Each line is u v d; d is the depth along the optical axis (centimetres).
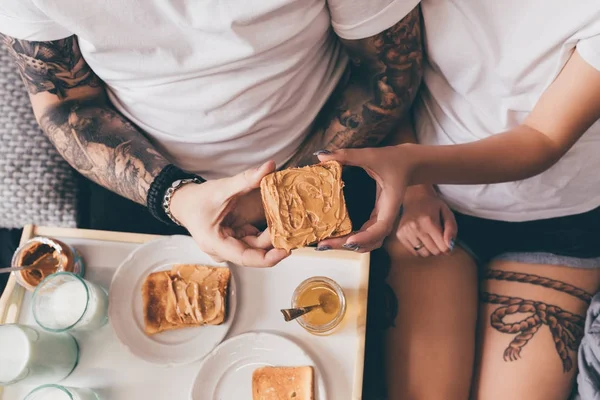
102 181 89
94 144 86
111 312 87
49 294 83
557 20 68
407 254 102
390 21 74
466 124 90
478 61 77
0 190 103
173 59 75
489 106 84
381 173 72
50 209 104
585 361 92
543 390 95
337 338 85
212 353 84
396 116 91
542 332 96
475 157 75
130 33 72
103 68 79
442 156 74
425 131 100
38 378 81
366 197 110
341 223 68
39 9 70
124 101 89
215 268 88
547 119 75
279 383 82
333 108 94
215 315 85
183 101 81
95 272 91
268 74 77
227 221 83
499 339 98
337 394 83
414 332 97
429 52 83
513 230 101
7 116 105
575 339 95
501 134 78
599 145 84
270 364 84
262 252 75
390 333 98
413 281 100
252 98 80
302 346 85
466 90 83
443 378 95
